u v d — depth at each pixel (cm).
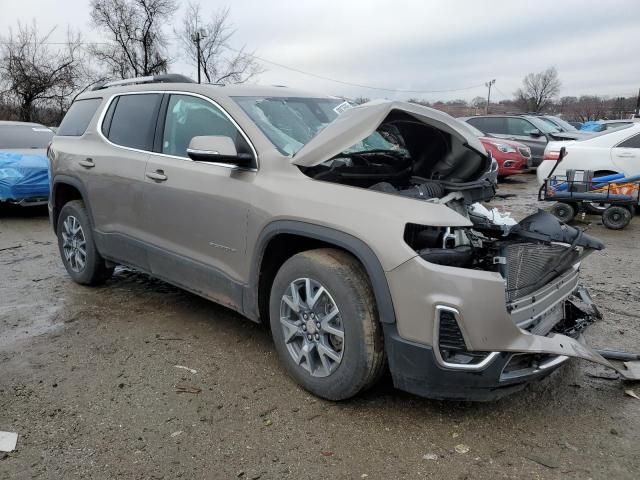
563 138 1349
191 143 339
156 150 422
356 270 294
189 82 424
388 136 396
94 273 507
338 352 303
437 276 264
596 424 292
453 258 275
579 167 873
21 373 352
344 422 294
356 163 369
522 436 282
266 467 259
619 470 254
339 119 332
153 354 378
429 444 275
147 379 343
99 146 477
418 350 271
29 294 508
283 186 325
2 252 676
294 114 393
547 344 276
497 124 1552
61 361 369
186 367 358
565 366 358
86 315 452
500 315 265
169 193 397
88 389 331
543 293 313
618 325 425
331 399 309
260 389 329
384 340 287
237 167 354
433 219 275
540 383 336
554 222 325
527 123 1512
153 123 430
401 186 373
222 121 375
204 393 325
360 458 265
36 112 3120
